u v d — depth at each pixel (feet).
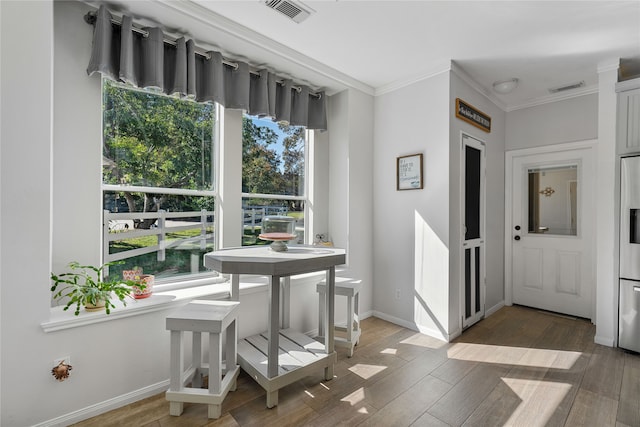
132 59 6.42
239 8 6.68
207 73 7.75
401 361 7.80
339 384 6.74
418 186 9.82
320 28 7.44
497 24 7.19
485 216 11.19
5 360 4.84
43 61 5.13
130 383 6.03
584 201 10.82
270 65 8.80
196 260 8.20
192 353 6.65
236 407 5.94
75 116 6.13
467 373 7.22
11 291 4.88
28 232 5.01
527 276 12.21
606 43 7.91
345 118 10.57
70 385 5.38
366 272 11.07
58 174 5.96
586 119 10.69
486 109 11.21
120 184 6.98
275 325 5.95
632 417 5.62
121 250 6.97
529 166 12.12
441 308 9.21
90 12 6.21
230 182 8.58
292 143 10.47
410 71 9.77
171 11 6.41
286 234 6.86
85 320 5.46
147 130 7.38
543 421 5.53
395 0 6.37
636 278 8.13
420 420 5.58
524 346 8.71
